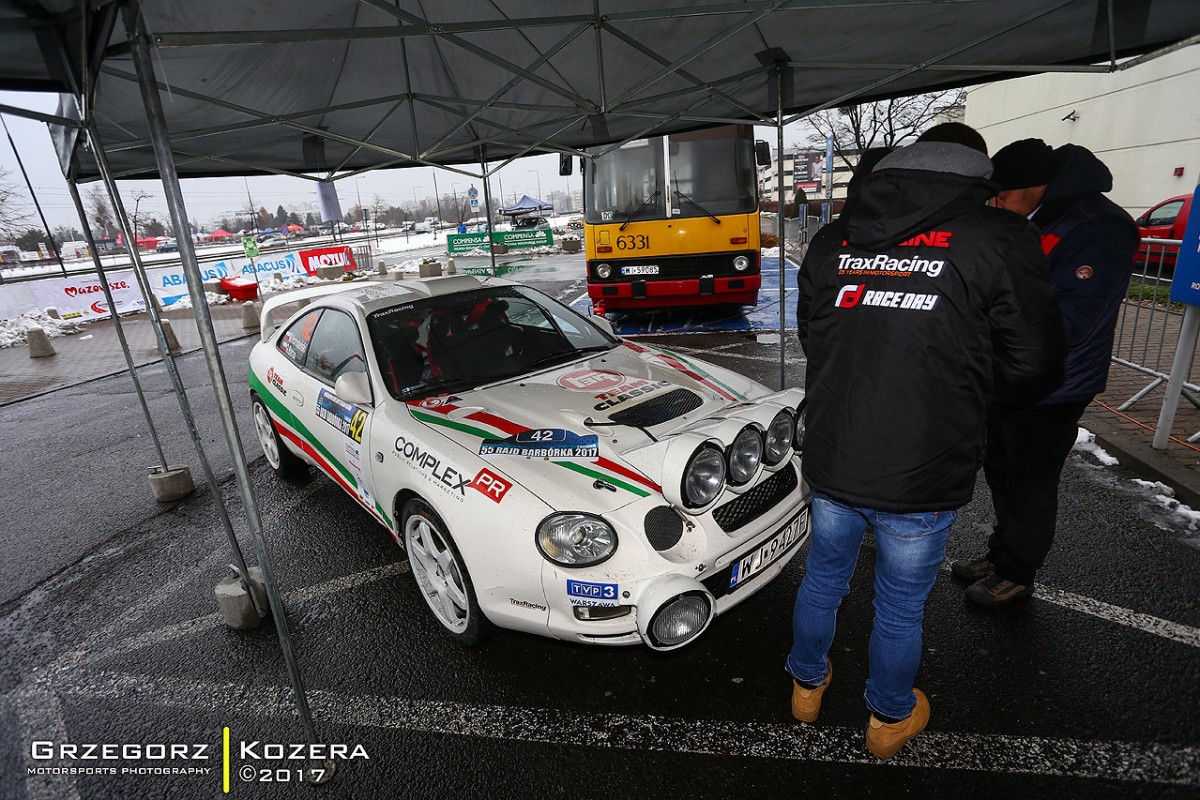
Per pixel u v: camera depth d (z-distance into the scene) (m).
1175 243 3.95
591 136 5.32
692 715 2.19
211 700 2.46
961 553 2.99
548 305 3.70
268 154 4.71
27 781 2.17
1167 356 5.09
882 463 1.60
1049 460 2.24
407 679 2.47
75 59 2.15
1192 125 10.59
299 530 3.71
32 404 7.63
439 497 2.36
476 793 1.96
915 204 1.53
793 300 9.91
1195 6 2.66
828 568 1.87
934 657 2.33
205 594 3.19
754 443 2.29
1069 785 1.81
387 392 2.93
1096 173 1.99
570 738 2.13
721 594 2.23
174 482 4.33
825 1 2.50
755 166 7.68
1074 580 2.68
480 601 2.25
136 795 2.07
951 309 1.51
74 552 3.75
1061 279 2.01
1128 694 2.10
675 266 7.88
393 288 3.63
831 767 1.94
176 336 11.84
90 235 3.82
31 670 2.74
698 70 3.83
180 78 3.27
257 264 19.66
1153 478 3.43
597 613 2.08
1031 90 14.73
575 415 2.59
